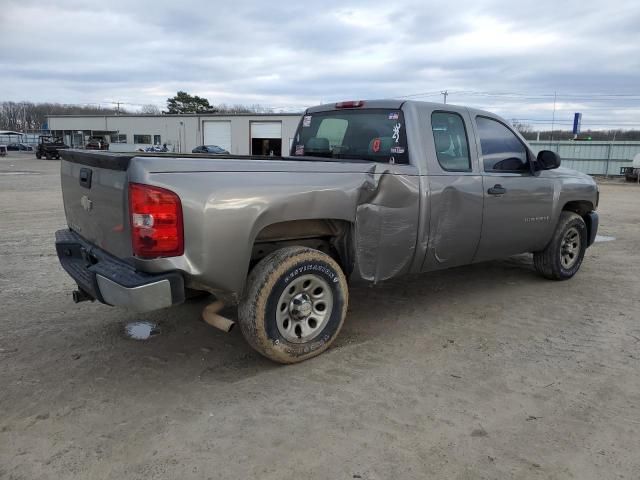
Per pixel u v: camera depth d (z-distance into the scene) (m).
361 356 3.87
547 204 5.45
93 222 3.67
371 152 4.54
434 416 3.03
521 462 2.61
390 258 4.12
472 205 4.60
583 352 3.99
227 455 2.64
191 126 60.53
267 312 3.45
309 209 3.52
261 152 57.16
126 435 2.82
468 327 4.50
